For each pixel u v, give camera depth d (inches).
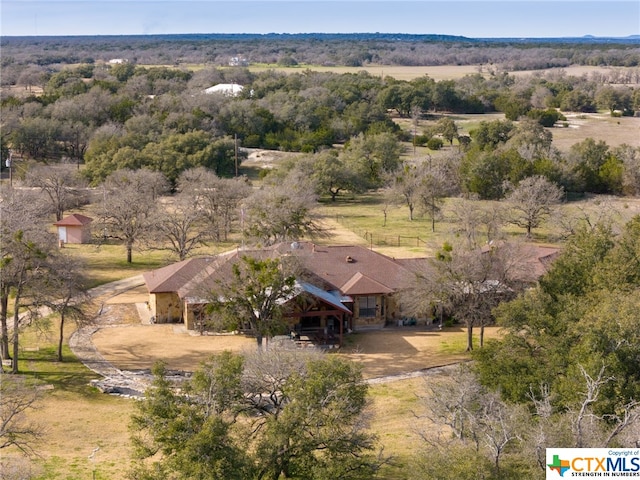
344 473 1213.7
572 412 1139.9
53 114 5753.0
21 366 1942.7
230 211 3644.2
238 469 1090.1
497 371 1494.8
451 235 2689.5
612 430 1145.4
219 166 4970.5
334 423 1200.2
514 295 2142.0
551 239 3287.4
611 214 3186.5
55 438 1531.7
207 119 5718.5
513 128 5703.7
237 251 2333.9
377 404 1716.3
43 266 1939.0
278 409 1286.9
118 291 2677.2
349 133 6127.0
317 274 2362.2
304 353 1390.3
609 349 1357.0
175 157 4690.0
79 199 4119.1
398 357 2069.4
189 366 1966.0
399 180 4067.4
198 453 1080.8
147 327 2299.5
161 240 3132.4
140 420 1163.3
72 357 2031.3
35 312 1975.9
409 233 3651.6
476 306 2068.2
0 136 5246.1
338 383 1240.8
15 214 2385.6
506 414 1158.3
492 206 3454.7
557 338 1514.5
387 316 2369.6
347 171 4603.8
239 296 1955.0
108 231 3319.4
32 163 4911.4
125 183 3833.7
